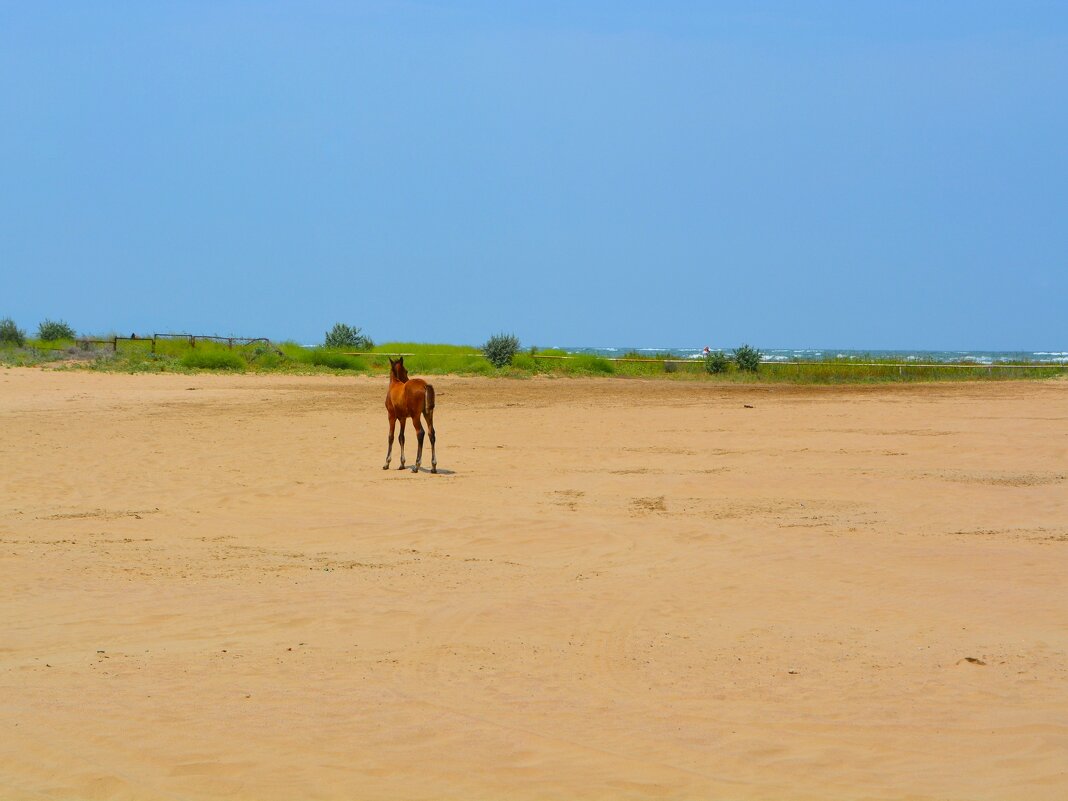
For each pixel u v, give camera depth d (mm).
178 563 20891
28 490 29469
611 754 11242
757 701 12961
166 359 89938
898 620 16750
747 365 99062
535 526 24828
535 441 41938
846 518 25688
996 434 43656
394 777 10570
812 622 16656
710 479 31953
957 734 11836
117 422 46812
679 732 11914
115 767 10719
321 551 22312
